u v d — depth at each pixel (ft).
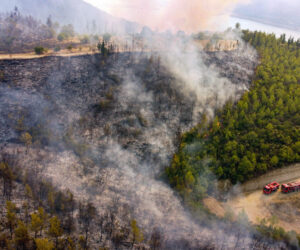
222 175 296.71
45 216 232.73
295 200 284.82
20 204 243.81
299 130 331.98
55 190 268.21
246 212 273.75
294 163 313.73
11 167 284.41
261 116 352.28
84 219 245.04
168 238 243.19
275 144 322.75
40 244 197.16
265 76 432.25
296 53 512.22
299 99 368.48
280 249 234.17
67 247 215.92
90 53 485.15
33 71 422.82
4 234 208.64
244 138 325.62
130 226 248.93
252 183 299.38
